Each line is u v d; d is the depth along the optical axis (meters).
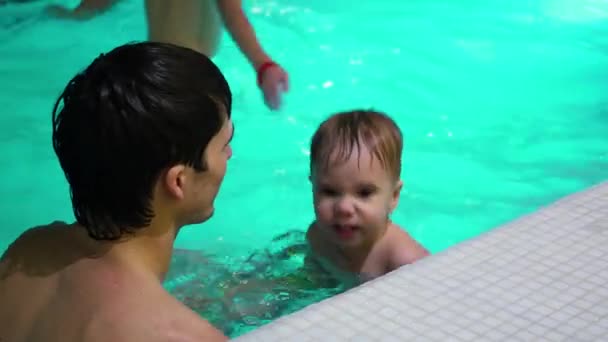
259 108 3.76
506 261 1.62
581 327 1.43
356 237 2.49
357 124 2.51
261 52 3.28
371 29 4.54
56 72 3.97
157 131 1.51
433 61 4.23
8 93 3.79
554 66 4.21
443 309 1.47
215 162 1.65
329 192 2.48
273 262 2.63
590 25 4.66
